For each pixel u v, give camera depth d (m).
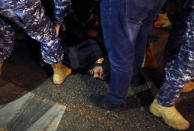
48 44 1.90
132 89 2.28
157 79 2.37
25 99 2.22
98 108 2.10
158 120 1.99
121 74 1.71
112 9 1.46
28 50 2.81
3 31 1.88
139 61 2.04
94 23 2.33
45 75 2.48
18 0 1.53
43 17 1.73
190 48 1.50
